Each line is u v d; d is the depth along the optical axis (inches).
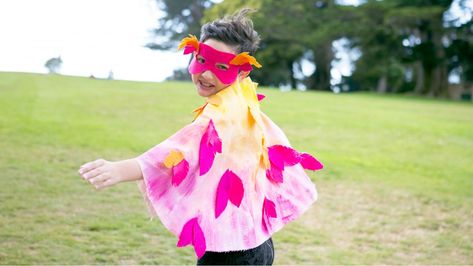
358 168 329.1
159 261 166.2
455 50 1379.2
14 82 701.3
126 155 315.3
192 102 589.6
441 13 1284.4
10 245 167.6
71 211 207.5
